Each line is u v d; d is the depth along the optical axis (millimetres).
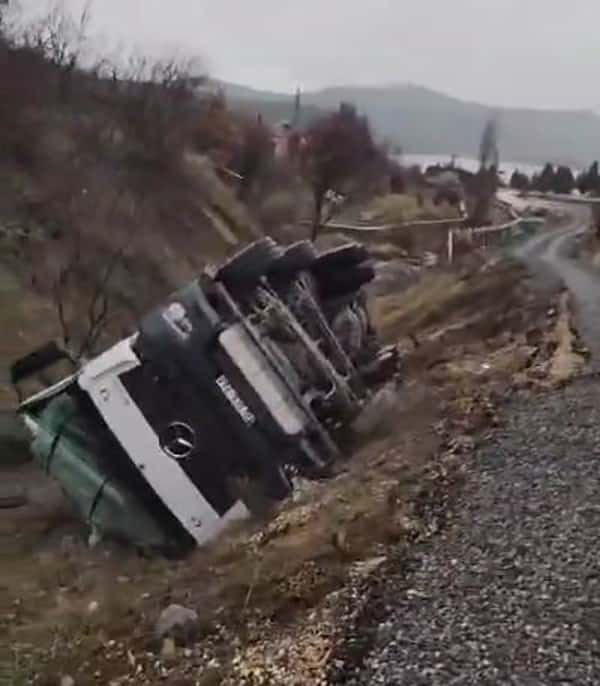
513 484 14406
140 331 19031
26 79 47250
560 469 14836
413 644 9766
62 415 19281
